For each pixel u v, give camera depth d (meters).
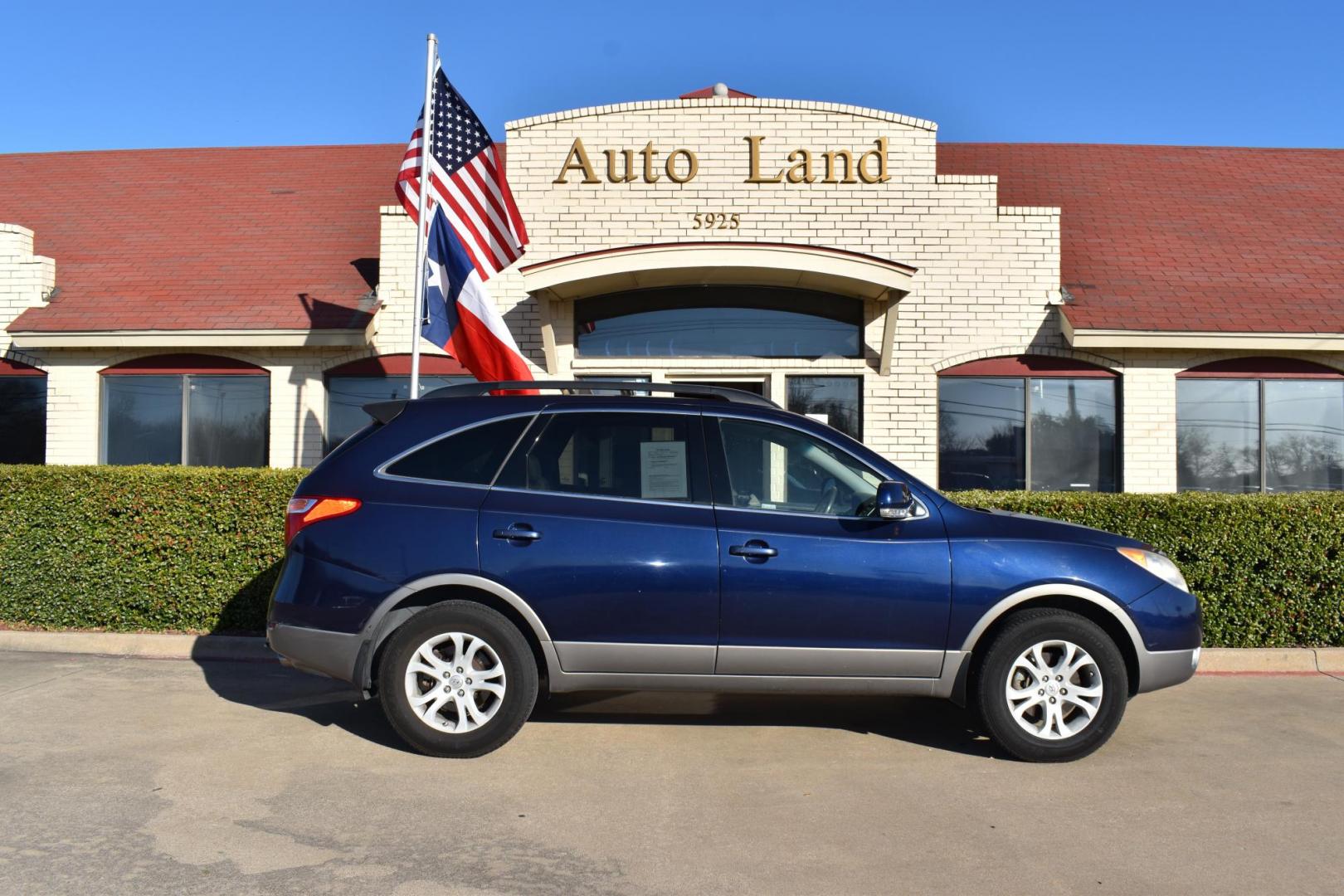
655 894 3.96
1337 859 4.32
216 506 8.21
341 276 12.00
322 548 5.60
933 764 5.57
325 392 11.62
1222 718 6.50
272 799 4.91
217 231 13.15
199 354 11.67
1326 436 11.36
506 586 5.48
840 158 11.38
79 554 8.25
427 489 5.66
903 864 4.25
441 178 9.14
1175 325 10.72
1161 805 4.95
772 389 11.31
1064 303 11.16
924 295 11.30
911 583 5.52
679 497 5.66
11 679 7.19
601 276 10.35
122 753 5.57
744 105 11.37
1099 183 13.83
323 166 15.13
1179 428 11.36
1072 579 5.57
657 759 5.61
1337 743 5.98
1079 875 4.15
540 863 4.23
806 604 5.50
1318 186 13.86
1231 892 4.01
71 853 4.26
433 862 4.22
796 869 4.19
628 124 11.39
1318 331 10.68
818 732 6.18
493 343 9.19
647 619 5.50
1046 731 5.55
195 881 4.01
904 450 11.20
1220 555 7.92
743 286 11.37
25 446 11.91
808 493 5.74
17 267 11.61
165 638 8.00
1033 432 11.31
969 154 14.82
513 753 5.68
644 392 6.28
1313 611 7.91
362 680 5.54
